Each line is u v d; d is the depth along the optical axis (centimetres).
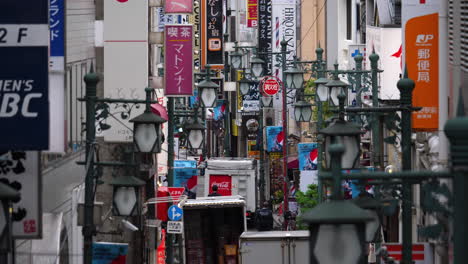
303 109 10400
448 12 5694
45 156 4831
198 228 8844
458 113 2530
